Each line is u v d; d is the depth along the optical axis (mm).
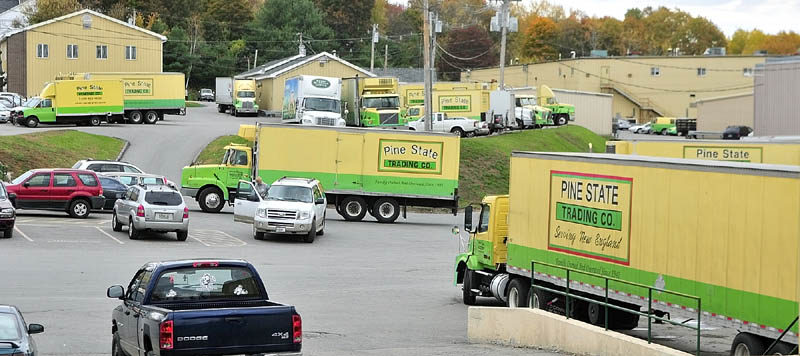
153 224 41375
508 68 158000
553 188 24109
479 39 187125
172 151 76688
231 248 40844
